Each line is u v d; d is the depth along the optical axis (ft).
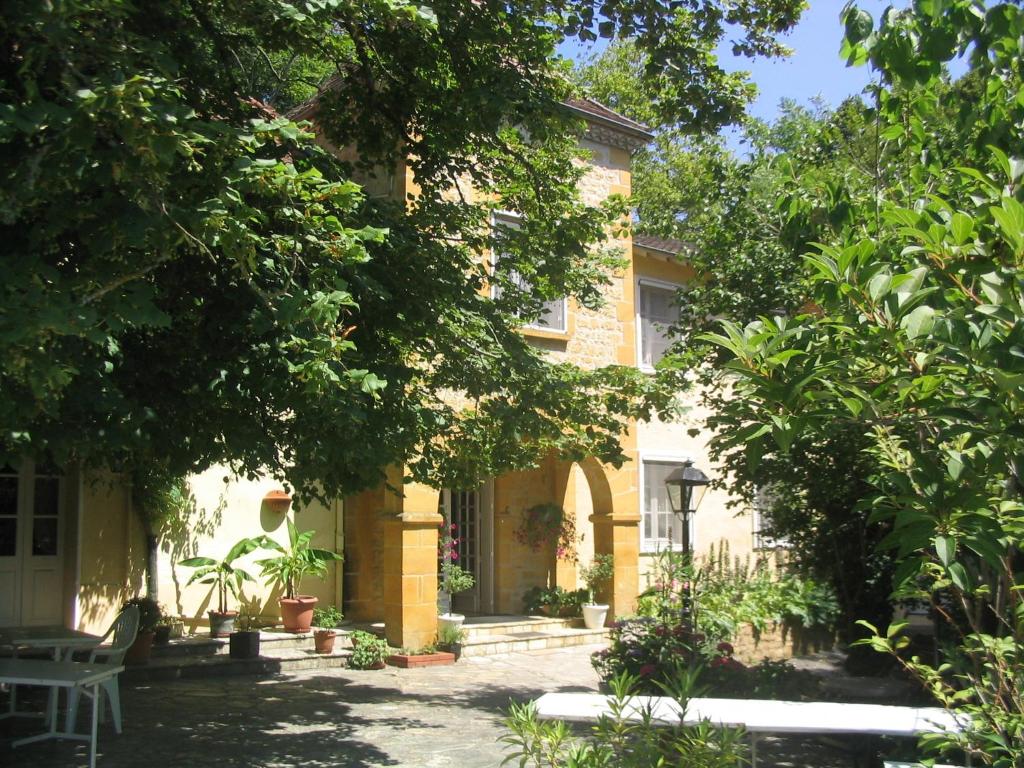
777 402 9.64
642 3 27.32
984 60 13.78
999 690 11.34
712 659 28.22
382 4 22.24
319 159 25.46
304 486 24.84
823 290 11.17
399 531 41.96
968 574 10.56
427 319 24.76
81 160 15.52
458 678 38.14
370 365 23.08
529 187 31.55
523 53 28.09
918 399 9.78
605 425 28.19
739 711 19.48
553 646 46.73
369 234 18.88
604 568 50.11
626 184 52.90
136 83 14.92
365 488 24.48
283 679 37.04
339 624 45.75
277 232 20.42
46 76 17.31
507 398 26.91
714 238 31.50
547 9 28.86
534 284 31.09
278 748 26.23
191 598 41.88
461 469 28.09
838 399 9.56
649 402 28.96
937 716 18.67
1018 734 10.79
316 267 19.31
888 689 27.53
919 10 13.56
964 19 13.32
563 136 30.32
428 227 28.12
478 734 28.19
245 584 43.65
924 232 10.12
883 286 9.56
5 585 37.35
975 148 15.96
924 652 33.01
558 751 12.69
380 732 28.32
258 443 21.56
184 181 17.25
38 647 28.50
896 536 9.86
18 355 13.56
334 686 35.78
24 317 13.28
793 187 23.79
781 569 47.85
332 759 25.13
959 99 16.71
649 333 55.93
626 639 30.27
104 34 17.47
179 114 16.35
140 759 24.85
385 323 24.85
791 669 29.66
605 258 32.73
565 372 28.73
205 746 26.32
